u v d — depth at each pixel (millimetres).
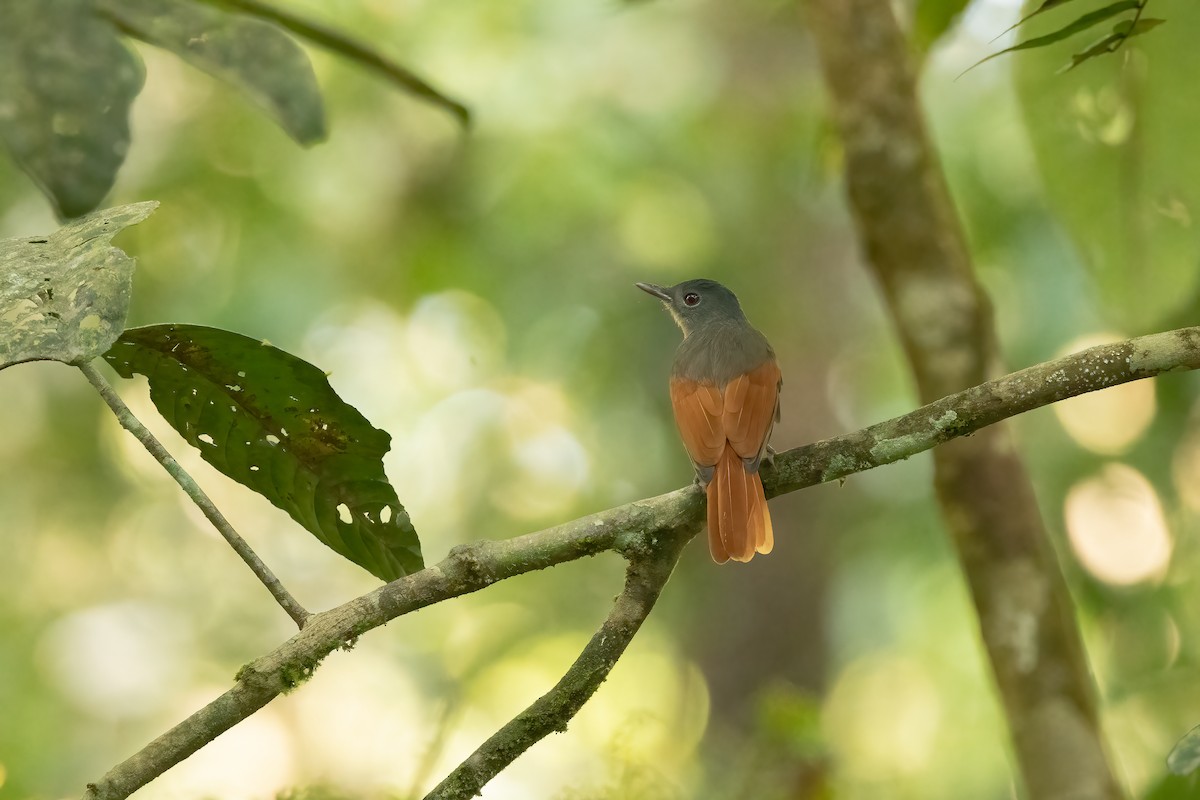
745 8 15820
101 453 16688
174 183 14891
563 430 17734
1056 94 5223
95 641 16906
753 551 4984
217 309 14680
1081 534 13141
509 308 16344
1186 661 11773
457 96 15109
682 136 15641
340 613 3652
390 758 7965
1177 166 5125
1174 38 5035
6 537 16500
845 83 6043
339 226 15695
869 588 16609
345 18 14633
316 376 3883
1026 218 13328
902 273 5926
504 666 16391
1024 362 12969
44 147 3717
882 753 15148
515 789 9023
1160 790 4504
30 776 14719
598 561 17266
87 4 3777
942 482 5711
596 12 15414
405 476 17422
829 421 16016
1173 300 5207
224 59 4172
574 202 15211
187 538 17531
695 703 16344
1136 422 13281
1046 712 5383
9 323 3129
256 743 14438
